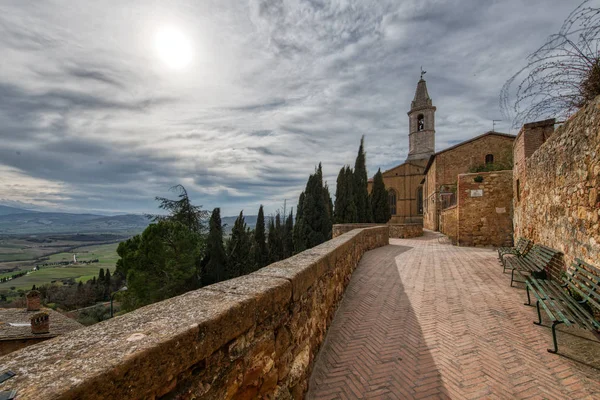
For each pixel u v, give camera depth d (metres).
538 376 2.90
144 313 1.61
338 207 28.30
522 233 9.66
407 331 4.07
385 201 31.16
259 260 30.39
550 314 3.54
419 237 20.12
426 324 4.30
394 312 4.84
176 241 19.97
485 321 4.33
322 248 4.93
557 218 5.87
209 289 2.13
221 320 1.59
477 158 24.09
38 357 1.12
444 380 2.90
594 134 4.19
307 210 26.92
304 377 2.80
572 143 5.04
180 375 1.36
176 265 19.58
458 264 8.81
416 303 5.27
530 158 8.35
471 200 13.34
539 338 3.72
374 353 3.48
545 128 8.88
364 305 5.23
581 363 3.09
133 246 20.50
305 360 2.88
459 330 4.05
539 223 7.43
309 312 3.12
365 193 30.31
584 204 4.52
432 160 26.84
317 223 27.08
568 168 5.24
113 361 1.08
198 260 23.30
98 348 1.18
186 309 1.66
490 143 23.77
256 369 1.98
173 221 23.58
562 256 5.48
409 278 7.20
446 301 5.32
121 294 21.67
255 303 1.94
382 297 5.69
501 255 8.27
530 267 6.18
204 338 1.47
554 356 3.26
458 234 13.52
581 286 4.02
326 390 2.81
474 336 3.84
